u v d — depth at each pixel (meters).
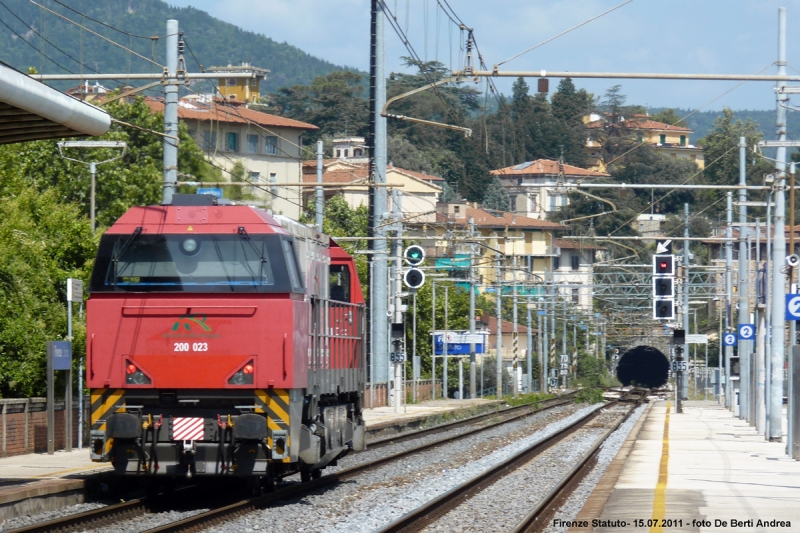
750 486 55.03
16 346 75.44
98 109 46.34
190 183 82.94
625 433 109.50
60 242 85.19
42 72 73.06
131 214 47.44
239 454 45.16
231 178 149.25
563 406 186.25
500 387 199.88
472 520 45.25
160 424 45.25
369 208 118.19
